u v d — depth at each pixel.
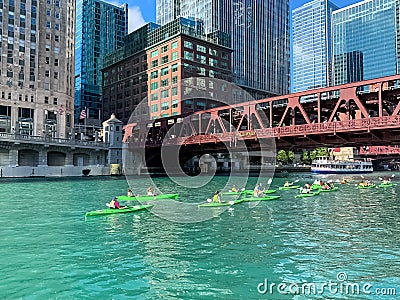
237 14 173.75
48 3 94.31
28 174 67.38
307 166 120.69
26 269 14.76
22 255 16.81
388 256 16.78
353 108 53.06
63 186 53.50
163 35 121.81
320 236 21.03
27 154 72.56
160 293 12.30
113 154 83.25
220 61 126.62
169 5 175.25
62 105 94.81
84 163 80.50
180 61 113.94
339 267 15.16
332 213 29.98
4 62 85.69
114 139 83.56
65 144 73.44
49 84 92.94
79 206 32.91
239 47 173.50
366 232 22.25
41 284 13.09
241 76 172.88
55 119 93.50
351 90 45.00
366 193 47.72
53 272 14.39
